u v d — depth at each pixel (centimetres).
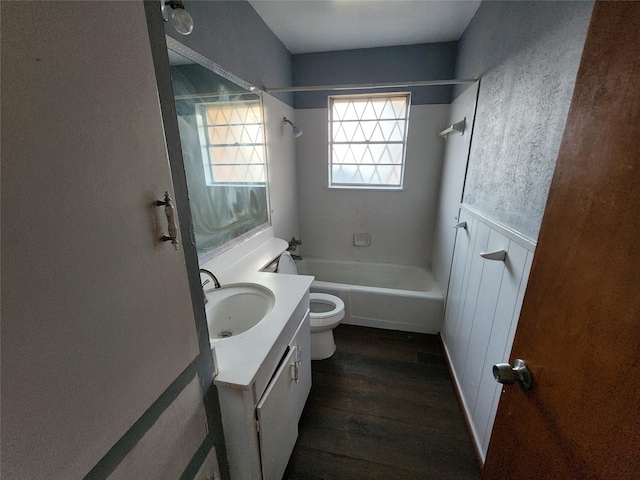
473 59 186
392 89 257
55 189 39
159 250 60
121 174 50
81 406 45
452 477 128
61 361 42
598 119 48
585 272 50
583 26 78
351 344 224
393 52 247
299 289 137
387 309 242
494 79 147
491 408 125
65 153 40
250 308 138
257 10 187
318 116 276
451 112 240
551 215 61
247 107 181
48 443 41
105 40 45
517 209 113
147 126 55
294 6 182
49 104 38
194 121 131
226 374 85
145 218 55
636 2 41
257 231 202
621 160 43
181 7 90
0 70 32
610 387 43
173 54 117
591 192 49
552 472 55
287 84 254
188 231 71
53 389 41
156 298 60
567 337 53
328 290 249
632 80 41
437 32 219
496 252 122
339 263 312
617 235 43
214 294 134
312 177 296
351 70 259
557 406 55
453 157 221
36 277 38
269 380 101
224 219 159
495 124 142
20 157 35
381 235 300
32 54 35
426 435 147
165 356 63
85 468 47
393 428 151
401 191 282
